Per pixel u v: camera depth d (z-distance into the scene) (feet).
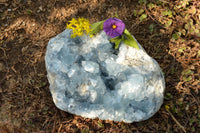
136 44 1.54
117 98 1.52
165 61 1.77
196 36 1.78
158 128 1.66
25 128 1.69
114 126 1.66
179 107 1.69
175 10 1.85
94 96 1.52
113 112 1.53
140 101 1.53
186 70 1.73
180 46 1.78
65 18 1.88
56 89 1.53
